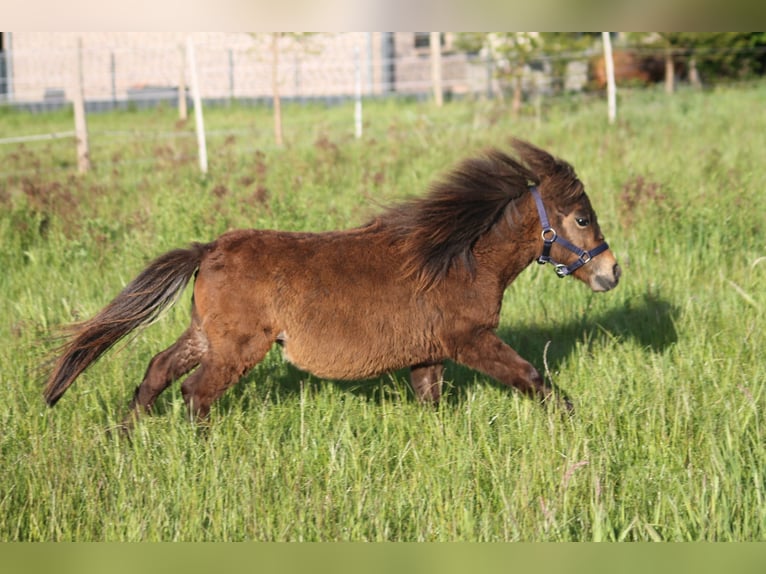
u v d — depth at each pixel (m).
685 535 5.21
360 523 5.23
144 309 6.36
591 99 22.75
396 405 6.77
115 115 25.86
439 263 6.41
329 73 28.22
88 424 6.56
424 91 28.80
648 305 8.99
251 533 5.21
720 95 22.80
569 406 6.59
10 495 5.54
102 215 12.09
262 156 14.93
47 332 8.16
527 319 8.86
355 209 11.26
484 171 6.55
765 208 11.36
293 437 6.27
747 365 7.41
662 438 6.16
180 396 7.08
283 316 6.27
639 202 11.27
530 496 5.41
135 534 5.11
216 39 26.97
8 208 11.90
